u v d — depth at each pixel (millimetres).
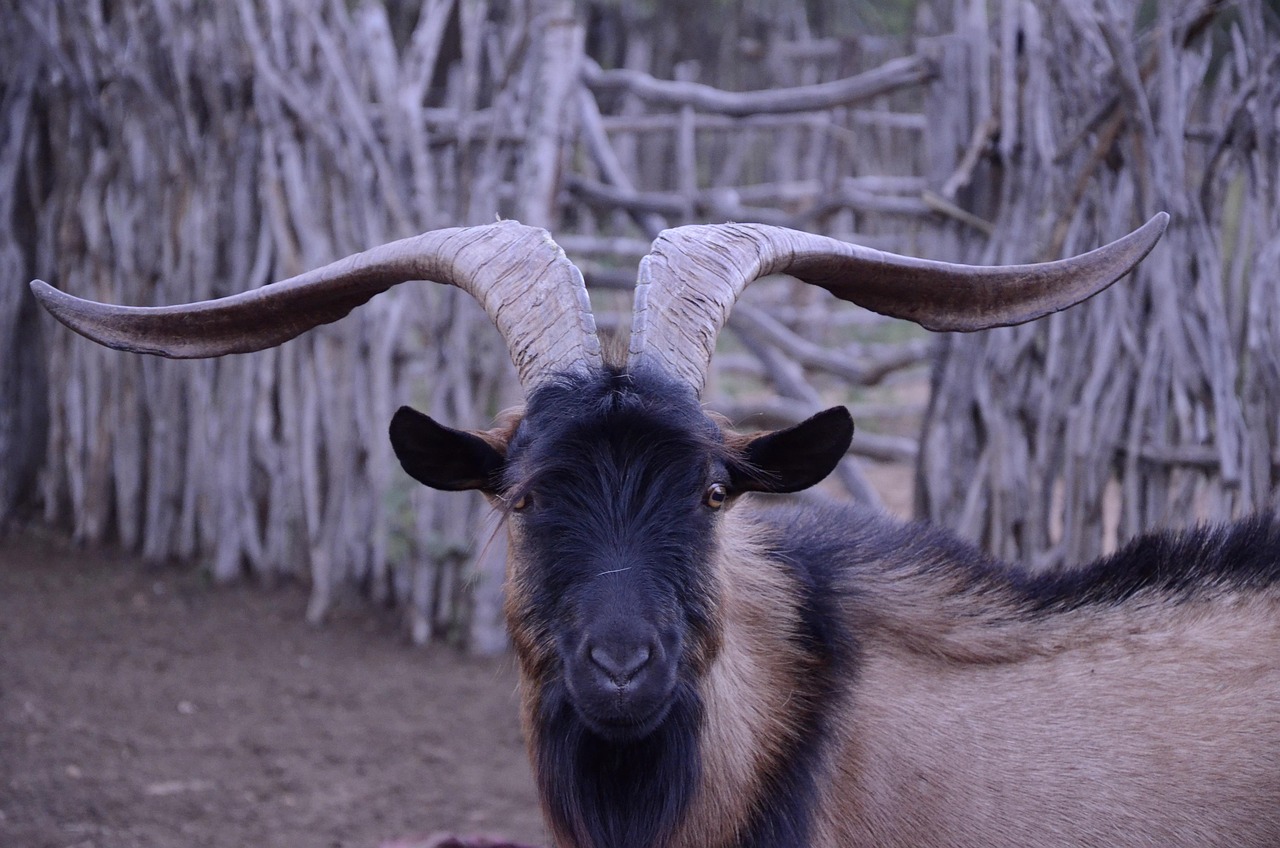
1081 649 3350
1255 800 3152
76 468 8070
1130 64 5117
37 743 5484
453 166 7316
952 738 3219
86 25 7664
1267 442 4953
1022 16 5719
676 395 2891
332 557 7312
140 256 7703
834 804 3160
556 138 7055
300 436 7309
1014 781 3184
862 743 3213
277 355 7324
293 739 5797
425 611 7082
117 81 7598
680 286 3074
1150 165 5180
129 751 5527
